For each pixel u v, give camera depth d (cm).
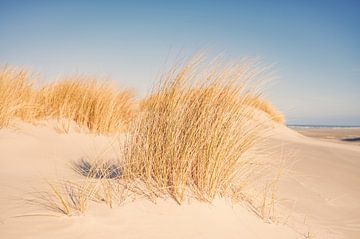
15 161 422
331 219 324
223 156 285
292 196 357
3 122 536
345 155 679
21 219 219
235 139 296
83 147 538
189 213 255
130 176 293
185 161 274
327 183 439
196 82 311
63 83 699
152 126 304
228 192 298
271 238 255
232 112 299
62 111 650
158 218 241
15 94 594
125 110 734
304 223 298
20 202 250
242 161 319
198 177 282
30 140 518
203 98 305
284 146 641
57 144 534
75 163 438
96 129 626
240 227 258
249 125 312
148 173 284
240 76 312
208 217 257
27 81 645
